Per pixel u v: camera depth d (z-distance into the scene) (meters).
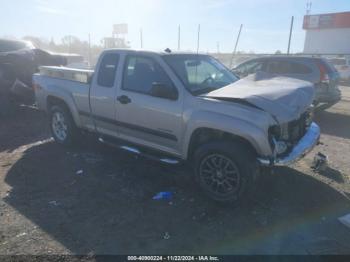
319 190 4.47
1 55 7.98
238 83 4.56
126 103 4.82
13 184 4.58
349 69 22.64
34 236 3.38
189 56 4.95
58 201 4.12
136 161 5.43
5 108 8.21
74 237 3.38
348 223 3.65
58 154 5.77
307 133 4.51
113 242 3.32
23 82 8.27
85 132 5.94
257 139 3.62
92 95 5.34
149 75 4.64
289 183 4.66
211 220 3.74
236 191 3.89
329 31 41.97
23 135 6.97
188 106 4.14
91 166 5.23
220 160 3.97
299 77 9.30
